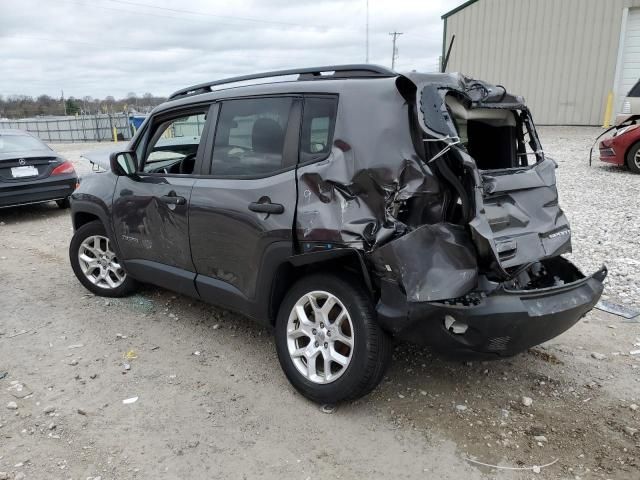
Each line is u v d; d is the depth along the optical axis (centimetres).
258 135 358
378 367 302
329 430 308
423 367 376
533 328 282
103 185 481
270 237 334
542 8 1928
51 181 927
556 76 1955
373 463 280
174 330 443
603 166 1185
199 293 406
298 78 357
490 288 281
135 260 461
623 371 368
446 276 272
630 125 1108
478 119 347
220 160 383
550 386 351
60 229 855
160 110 439
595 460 280
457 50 2141
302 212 318
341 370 315
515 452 287
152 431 309
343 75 347
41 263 653
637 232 686
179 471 276
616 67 1859
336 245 302
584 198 888
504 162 379
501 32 2022
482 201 275
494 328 275
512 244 305
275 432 307
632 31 1819
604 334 424
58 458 286
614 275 545
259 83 378
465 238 277
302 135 333
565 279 353
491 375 365
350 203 302
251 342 420
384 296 291
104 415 324
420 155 285
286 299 340
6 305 504
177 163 468
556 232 341
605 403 331
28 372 377
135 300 509
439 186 281
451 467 277
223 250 372
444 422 314
